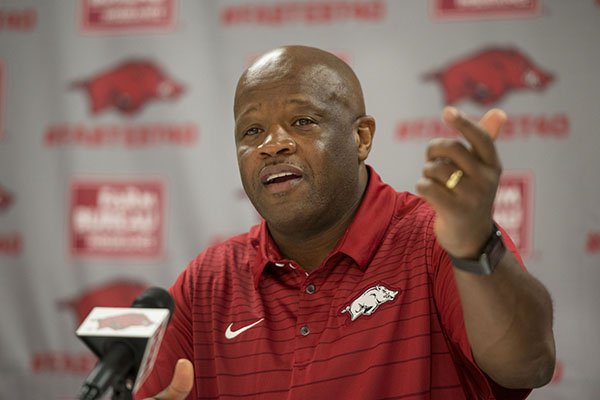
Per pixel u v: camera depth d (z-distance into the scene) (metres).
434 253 3.47
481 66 7.76
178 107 8.30
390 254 3.65
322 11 8.08
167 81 8.33
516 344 2.77
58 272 8.38
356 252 3.65
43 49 8.52
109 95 8.40
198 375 3.79
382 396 3.35
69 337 8.33
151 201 8.30
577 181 7.52
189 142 8.27
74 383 8.29
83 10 8.50
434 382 3.35
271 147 3.61
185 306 3.99
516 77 7.69
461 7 7.82
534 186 7.59
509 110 7.68
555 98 7.61
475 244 2.56
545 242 7.55
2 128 8.51
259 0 8.21
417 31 7.89
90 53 8.47
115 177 8.35
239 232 8.16
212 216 8.20
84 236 8.36
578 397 7.41
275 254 3.86
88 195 8.38
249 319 3.77
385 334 3.42
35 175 8.45
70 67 8.48
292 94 3.66
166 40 8.36
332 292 3.64
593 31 7.59
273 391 3.53
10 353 8.34
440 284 3.37
